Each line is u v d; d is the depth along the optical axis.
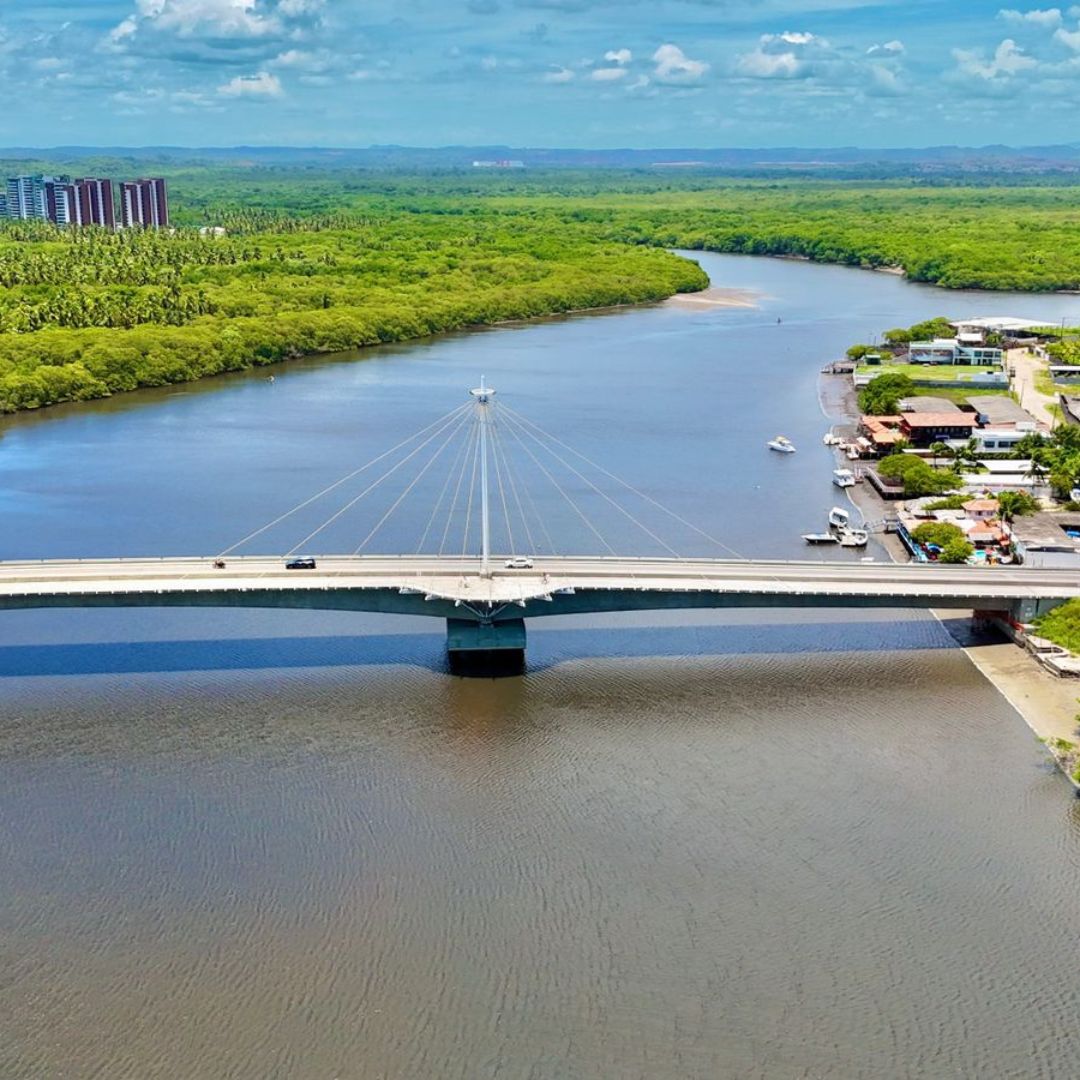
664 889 116.31
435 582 167.38
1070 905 115.00
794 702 154.88
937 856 122.00
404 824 126.19
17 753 139.62
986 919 112.88
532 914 112.50
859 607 178.00
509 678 161.25
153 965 105.50
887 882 117.88
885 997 103.19
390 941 108.75
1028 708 153.50
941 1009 102.06
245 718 148.62
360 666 164.00
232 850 121.31
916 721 149.88
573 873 118.38
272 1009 100.81
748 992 103.50
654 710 152.25
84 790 131.88
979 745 144.00
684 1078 94.88
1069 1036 99.50
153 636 173.00
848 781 135.75
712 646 172.00
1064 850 123.19
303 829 125.00
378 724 147.50
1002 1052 97.81
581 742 143.75
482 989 103.31
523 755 140.50
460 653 166.12
